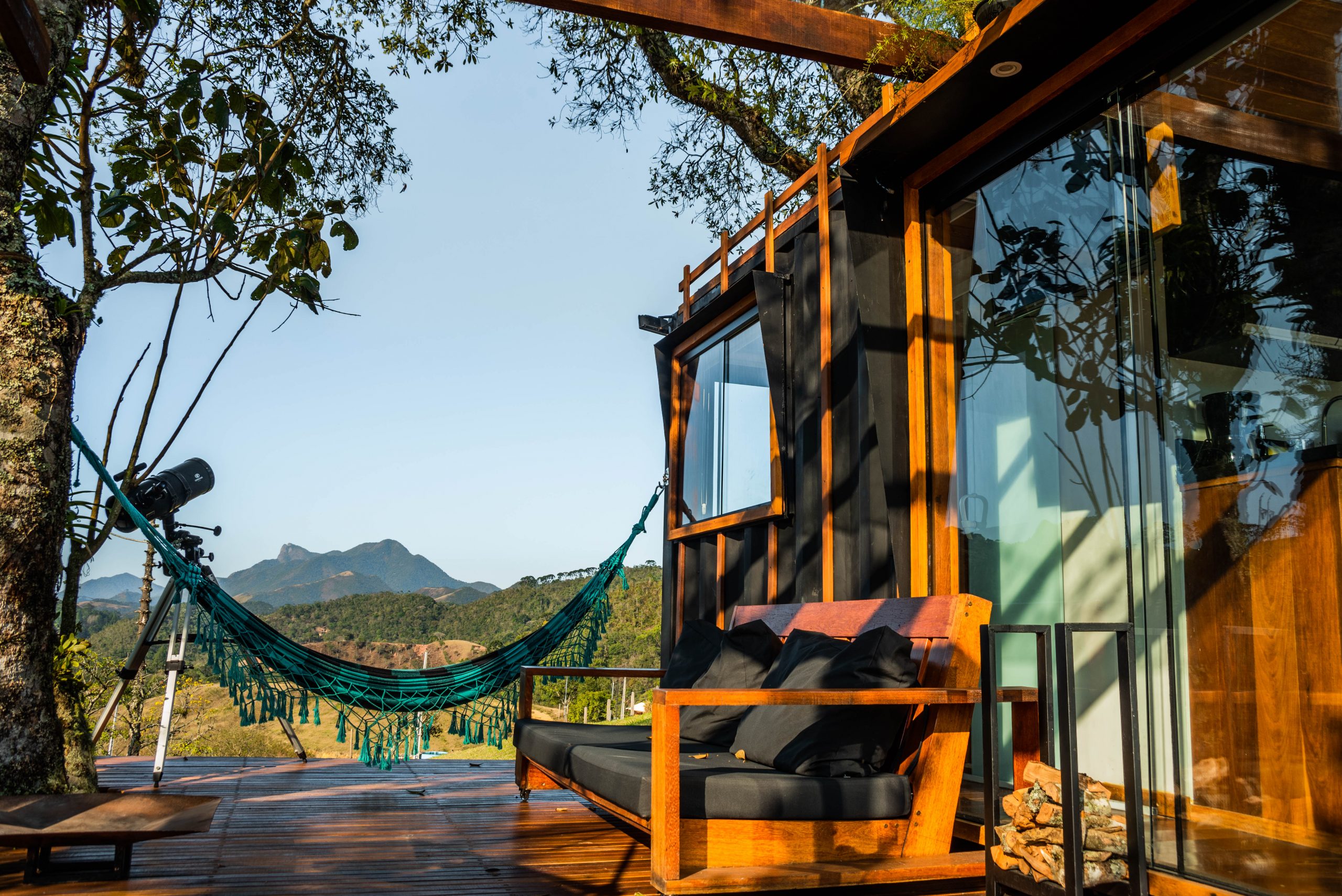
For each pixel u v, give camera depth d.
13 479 3.01
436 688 4.23
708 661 3.55
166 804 2.58
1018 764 2.54
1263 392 2.12
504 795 4.05
